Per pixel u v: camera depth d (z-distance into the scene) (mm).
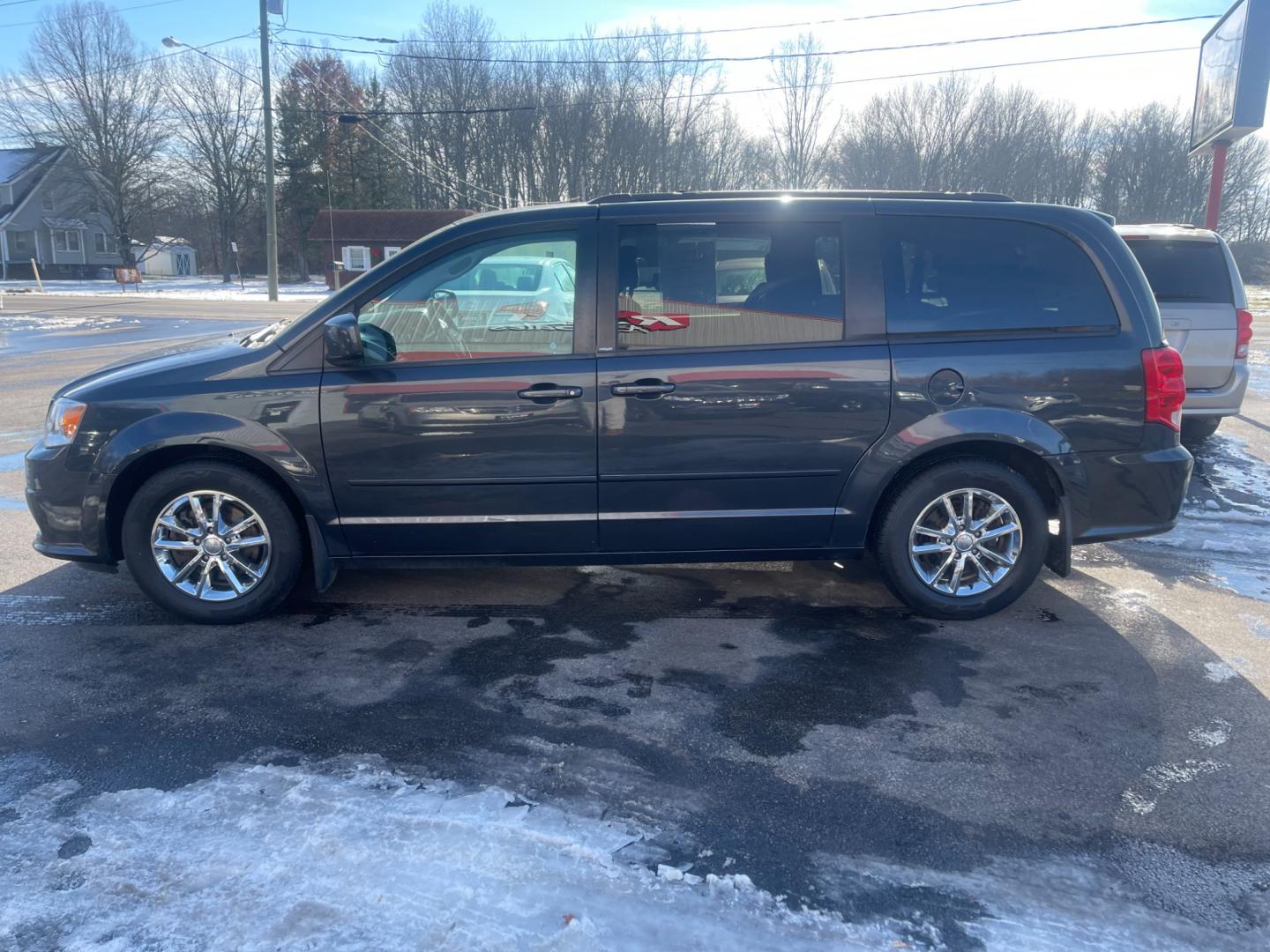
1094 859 2598
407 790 2898
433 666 3857
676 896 2406
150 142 60062
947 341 4059
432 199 59594
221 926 2281
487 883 2449
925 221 4121
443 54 56219
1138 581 4969
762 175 62156
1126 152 66312
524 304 4027
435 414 3990
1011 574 4285
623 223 4066
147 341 18141
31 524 5895
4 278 59875
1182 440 8492
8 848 2590
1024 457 4188
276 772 3002
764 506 4141
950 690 3643
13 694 3578
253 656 3947
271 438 4016
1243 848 2652
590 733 3283
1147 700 3572
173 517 4191
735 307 4031
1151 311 4148
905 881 2486
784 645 4086
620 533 4164
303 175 61094
